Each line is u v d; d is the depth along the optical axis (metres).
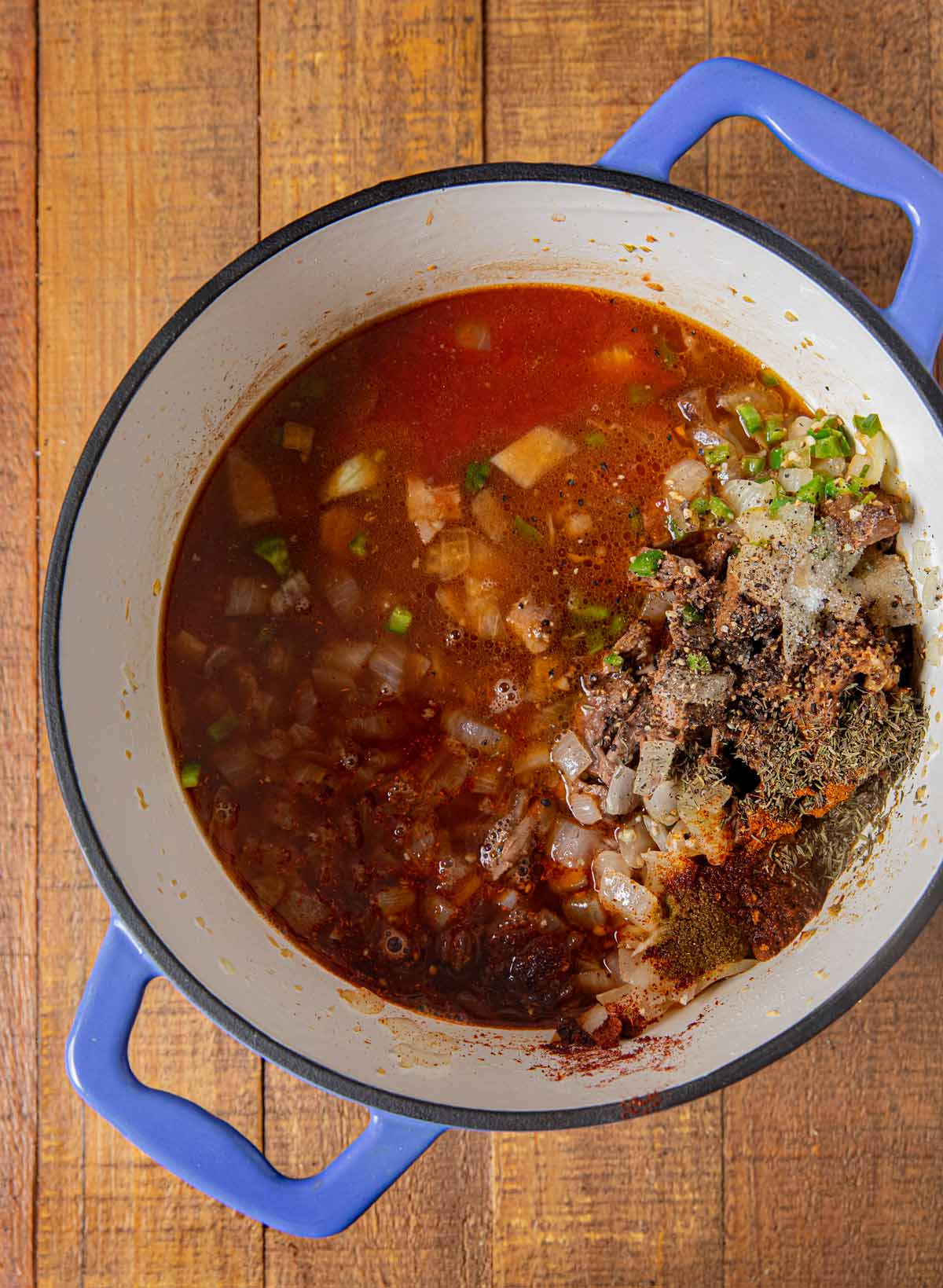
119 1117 0.46
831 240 0.54
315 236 0.47
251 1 0.54
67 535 0.46
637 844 0.50
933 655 0.48
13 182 0.54
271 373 0.51
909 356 0.46
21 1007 0.54
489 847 0.51
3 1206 0.54
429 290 0.51
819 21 0.54
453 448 0.51
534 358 0.51
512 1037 0.50
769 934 0.49
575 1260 0.53
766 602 0.48
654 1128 0.54
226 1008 0.46
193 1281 0.54
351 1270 0.53
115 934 0.46
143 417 0.47
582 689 0.51
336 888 0.50
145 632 0.50
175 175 0.54
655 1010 0.49
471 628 0.51
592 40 0.54
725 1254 0.53
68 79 0.54
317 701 0.51
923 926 0.46
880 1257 0.53
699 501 0.50
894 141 0.46
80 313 0.54
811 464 0.50
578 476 0.51
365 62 0.54
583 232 0.48
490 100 0.54
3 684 0.54
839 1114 0.54
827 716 0.48
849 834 0.49
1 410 0.54
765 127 0.54
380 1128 0.46
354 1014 0.49
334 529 0.51
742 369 0.51
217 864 0.50
